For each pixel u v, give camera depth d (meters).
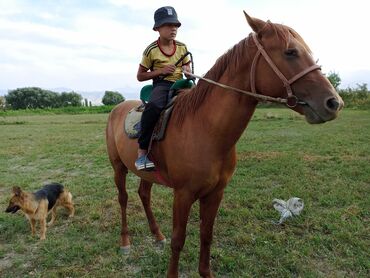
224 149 2.70
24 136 14.29
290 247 3.83
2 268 3.71
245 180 6.36
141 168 3.10
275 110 24.17
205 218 3.08
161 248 4.02
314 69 2.19
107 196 5.86
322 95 2.12
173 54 3.16
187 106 2.82
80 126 18.69
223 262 3.58
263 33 2.34
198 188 2.78
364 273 3.35
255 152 8.84
